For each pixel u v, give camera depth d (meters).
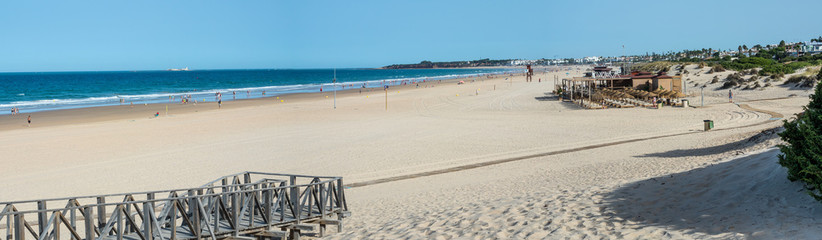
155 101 69.12
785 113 35.50
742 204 7.86
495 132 32.69
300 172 21.88
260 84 136.00
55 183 20.47
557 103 52.88
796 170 7.71
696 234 6.90
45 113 52.00
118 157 26.02
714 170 11.12
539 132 32.09
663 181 10.85
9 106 62.69
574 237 7.62
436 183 18.14
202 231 10.31
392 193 16.86
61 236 13.01
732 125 31.55
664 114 39.66
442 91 80.25
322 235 11.52
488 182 17.06
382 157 24.69
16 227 9.00
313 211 11.98
